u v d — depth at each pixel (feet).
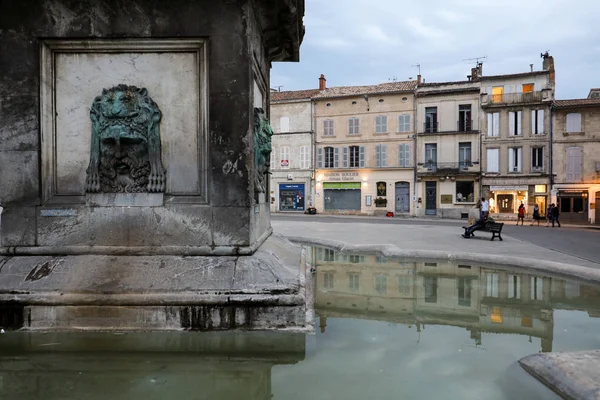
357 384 9.50
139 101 15.19
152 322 12.67
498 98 116.98
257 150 17.97
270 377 9.91
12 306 12.67
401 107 126.00
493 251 32.37
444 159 121.49
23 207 14.94
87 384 9.52
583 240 50.65
